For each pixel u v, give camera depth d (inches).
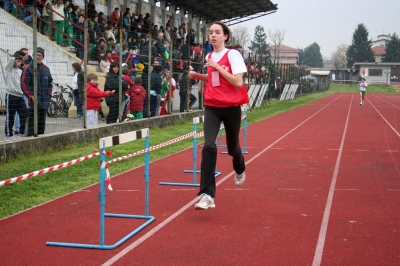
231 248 207.8
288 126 778.2
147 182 251.3
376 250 206.2
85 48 494.9
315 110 1208.2
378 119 949.8
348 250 205.9
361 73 3983.8
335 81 3971.5
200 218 254.2
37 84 433.1
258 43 4237.2
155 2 1069.1
